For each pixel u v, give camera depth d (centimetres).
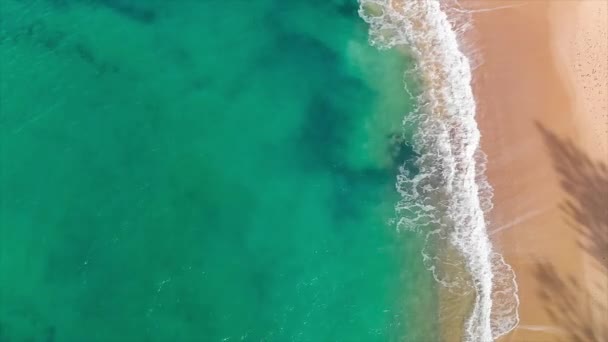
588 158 3388
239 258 3212
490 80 3712
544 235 3206
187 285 3109
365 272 3200
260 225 3325
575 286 3066
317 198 3428
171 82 3762
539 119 3534
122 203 3309
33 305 3045
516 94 3638
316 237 3306
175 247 3209
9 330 2984
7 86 3659
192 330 2997
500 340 2962
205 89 3756
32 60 3769
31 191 3338
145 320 3006
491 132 3541
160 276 3120
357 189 3462
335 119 3706
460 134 3569
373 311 3092
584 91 3591
